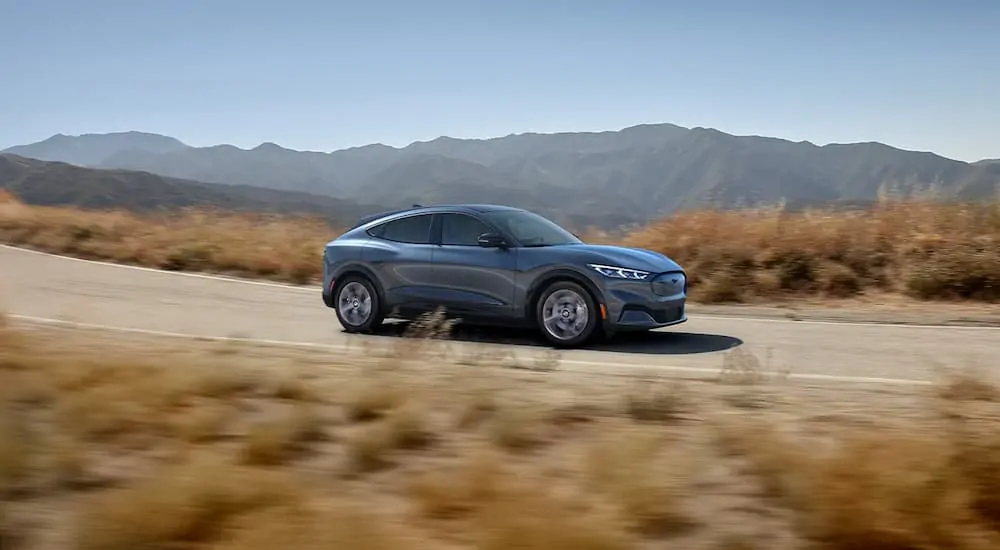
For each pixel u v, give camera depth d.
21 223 21.55
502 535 3.46
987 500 3.77
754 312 12.40
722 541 3.62
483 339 10.12
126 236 20.38
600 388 6.47
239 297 13.92
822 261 14.08
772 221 14.99
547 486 4.11
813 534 3.65
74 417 4.98
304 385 5.95
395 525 3.70
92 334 9.20
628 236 15.93
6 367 6.20
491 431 4.95
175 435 4.89
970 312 11.98
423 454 4.72
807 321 11.53
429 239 10.45
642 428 5.13
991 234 13.92
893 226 14.65
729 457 4.62
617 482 4.01
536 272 9.59
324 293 11.06
